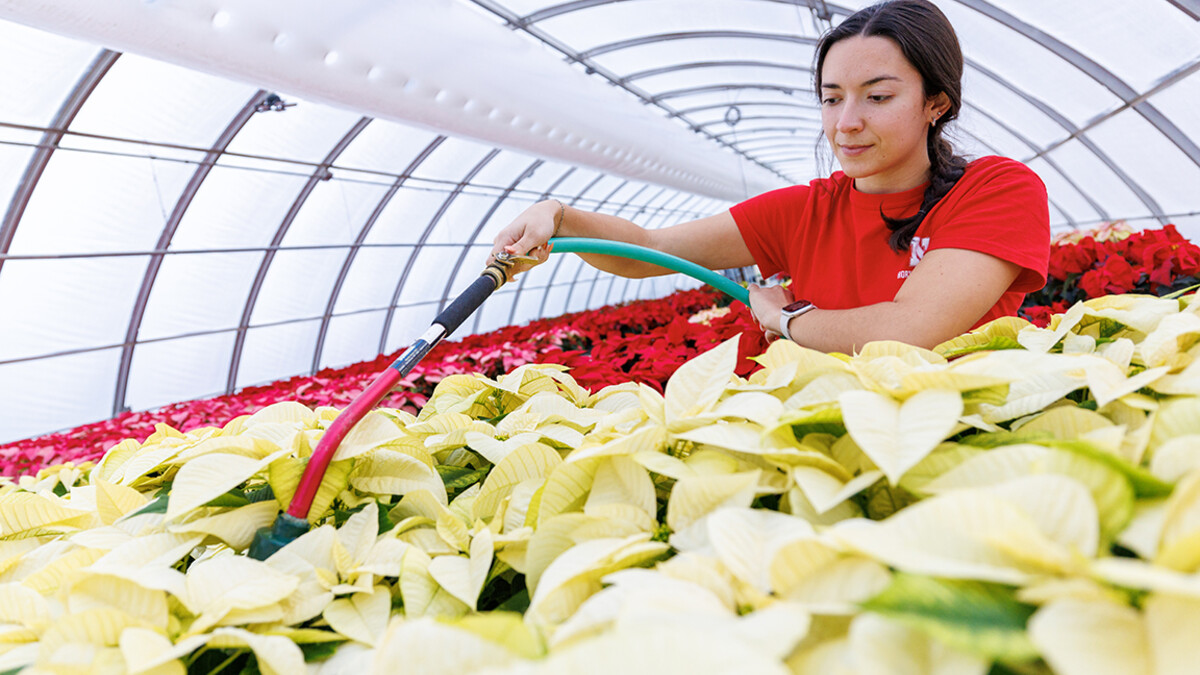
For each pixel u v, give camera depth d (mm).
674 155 9805
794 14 8789
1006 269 1300
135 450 1147
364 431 772
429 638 368
